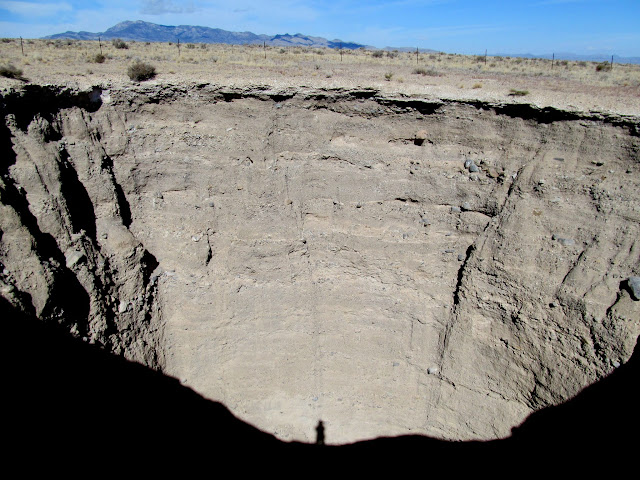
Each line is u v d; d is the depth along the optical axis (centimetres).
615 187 1390
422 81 1850
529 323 1392
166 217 1650
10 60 1811
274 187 1673
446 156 1664
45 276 1198
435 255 1642
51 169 1365
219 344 1595
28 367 1080
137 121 1634
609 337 1234
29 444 998
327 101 1672
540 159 1521
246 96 1647
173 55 2434
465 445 1448
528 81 1930
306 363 1620
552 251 1417
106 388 1315
